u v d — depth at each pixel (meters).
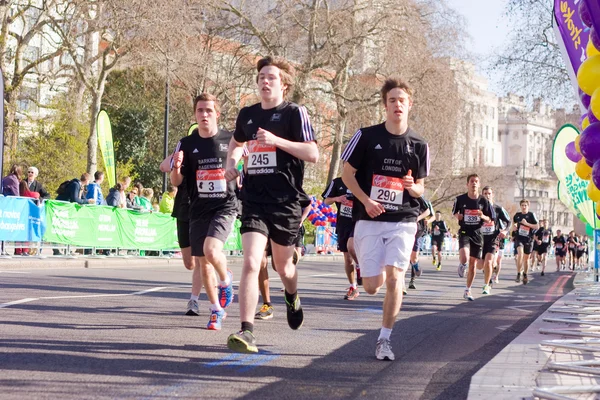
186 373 5.48
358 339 7.57
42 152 34.09
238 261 27.06
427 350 7.11
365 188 6.53
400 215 6.42
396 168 6.40
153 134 42.38
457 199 13.64
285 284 6.77
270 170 6.30
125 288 12.32
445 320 9.72
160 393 4.84
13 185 18.47
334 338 7.57
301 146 6.23
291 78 6.54
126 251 22.50
